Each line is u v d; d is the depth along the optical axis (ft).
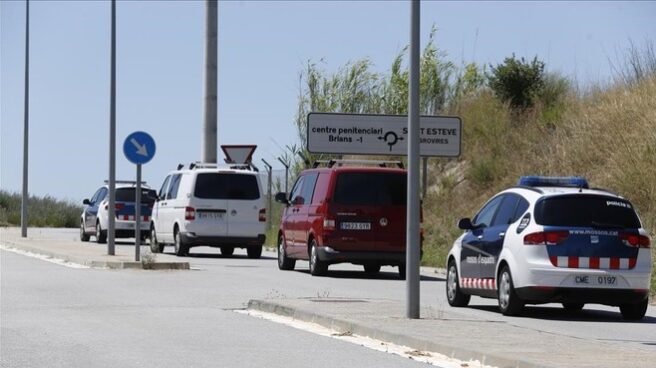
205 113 337.31
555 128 332.60
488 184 329.93
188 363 104.73
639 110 294.66
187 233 284.41
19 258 271.90
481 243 159.74
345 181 223.92
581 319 152.05
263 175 374.84
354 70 385.50
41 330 129.18
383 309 144.87
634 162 271.28
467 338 116.78
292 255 239.71
